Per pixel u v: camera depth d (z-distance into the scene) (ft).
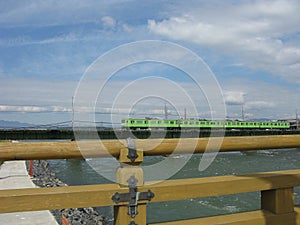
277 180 8.64
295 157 105.29
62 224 23.94
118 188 7.27
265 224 8.44
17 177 54.54
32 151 6.72
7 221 24.86
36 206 6.77
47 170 76.07
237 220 8.19
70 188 7.20
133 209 7.35
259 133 130.62
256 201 44.01
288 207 8.76
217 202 43.57
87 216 36.01
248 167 81.30
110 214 38.81
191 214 38.34
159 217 37.29
